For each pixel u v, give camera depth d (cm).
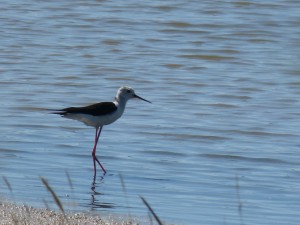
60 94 1866
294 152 1423
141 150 1405
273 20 2731
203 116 1700
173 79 2061
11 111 1670
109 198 1105
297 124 1653
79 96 1855
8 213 968
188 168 1293
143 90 1945
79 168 1272
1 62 2180
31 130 1511
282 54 2370
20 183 1155
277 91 1958
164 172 1262
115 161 1327
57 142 1428
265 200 1120
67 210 1020
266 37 2570
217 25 2680
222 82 2041
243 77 2098
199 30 2625
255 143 1491
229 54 2362
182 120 1655
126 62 2233
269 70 2180
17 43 2411
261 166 1320
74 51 2342
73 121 1590
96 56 2291
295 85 2020
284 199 1127
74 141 1445
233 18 2756
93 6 2902
